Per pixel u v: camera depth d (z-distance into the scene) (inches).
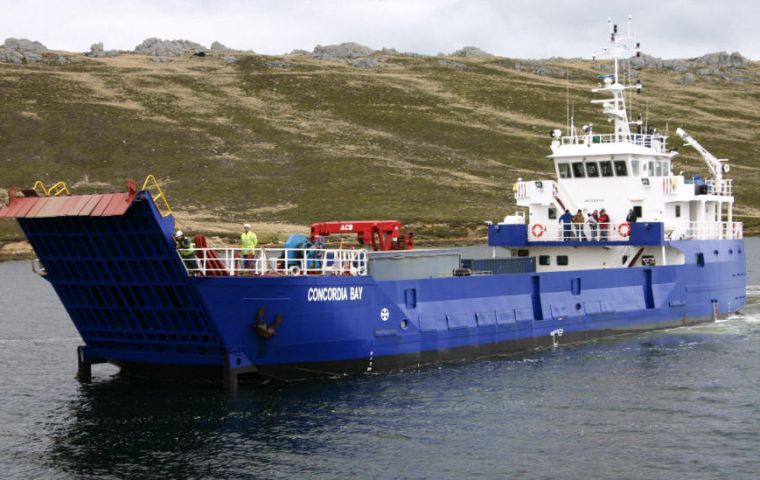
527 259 1728.6
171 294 1243.2
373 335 1352.1
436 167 6215.6
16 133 6008.9
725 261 1962.4
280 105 7495.1
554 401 1263.5
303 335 1278.3
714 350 1603.1
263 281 1229.7
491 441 1098.7
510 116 7544.3
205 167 5841.5
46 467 1035.3
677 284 1811.0
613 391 1317.7
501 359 1507.1
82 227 1246.9
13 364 1592.0
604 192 1798.7
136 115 6712.6
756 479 975.6
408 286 1398.9
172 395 1306.6
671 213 1817.2
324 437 1111.0
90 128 6264.8
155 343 1331.2
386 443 1090.7
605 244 1721.2
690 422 1171.3
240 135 6574.8
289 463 1031.0
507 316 1530.5
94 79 7741.1
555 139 1831.9
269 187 5605.3
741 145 7175.2
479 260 1644.9
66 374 1496.1
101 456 1065.5
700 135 7352.4
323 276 1280.8
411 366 1413.6
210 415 1197.7
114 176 5521.7
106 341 1393.9
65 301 1395.2
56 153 5782.5
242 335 1246.3
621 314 1711.4
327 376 1334.9
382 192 5580.7
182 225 4648.1
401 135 6894.7
